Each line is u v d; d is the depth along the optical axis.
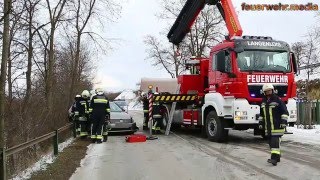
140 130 19.33
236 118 12.22
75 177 8.23
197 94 15.70
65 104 19.41
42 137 8.97
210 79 13.97
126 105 29.59
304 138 14.11
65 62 24.52
